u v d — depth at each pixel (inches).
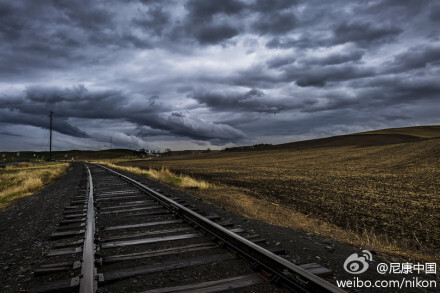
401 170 1104.2
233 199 460.8
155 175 848.9
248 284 122.7
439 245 266.2
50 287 121.0
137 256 158.4
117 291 120.4
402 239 287.1
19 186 599.5
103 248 176.6
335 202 487.5
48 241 201.9
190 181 654.5
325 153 2701.8
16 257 172.1
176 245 180.4
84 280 123.1
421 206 454.6
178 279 129.8
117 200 370.0
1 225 279.0
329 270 141.6
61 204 354.6
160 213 281.1
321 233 282.2
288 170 1253.7
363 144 3523.6
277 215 369.4
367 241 263.1
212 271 138.8
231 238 173.3
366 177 912.3
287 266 122.0
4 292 125.3
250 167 1526.8
